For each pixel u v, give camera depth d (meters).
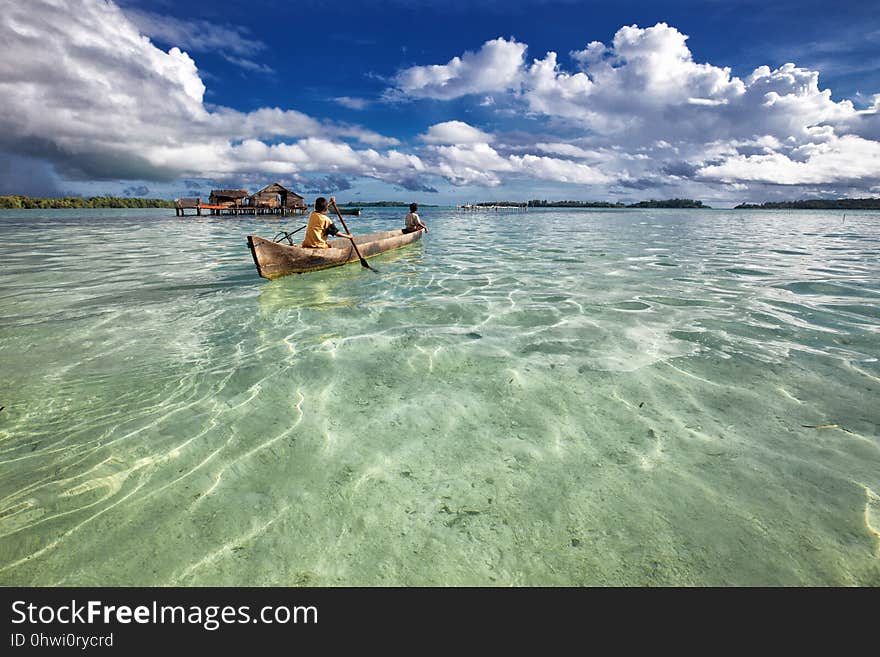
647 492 2.01
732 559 1.67
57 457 2.35
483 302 5.44
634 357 3.55
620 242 13.77
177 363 3.58
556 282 6.71
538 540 1.77
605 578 1.61
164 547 1.77
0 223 25.12
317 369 3.44
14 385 3.18
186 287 6.61
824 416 2.62
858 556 1.67
